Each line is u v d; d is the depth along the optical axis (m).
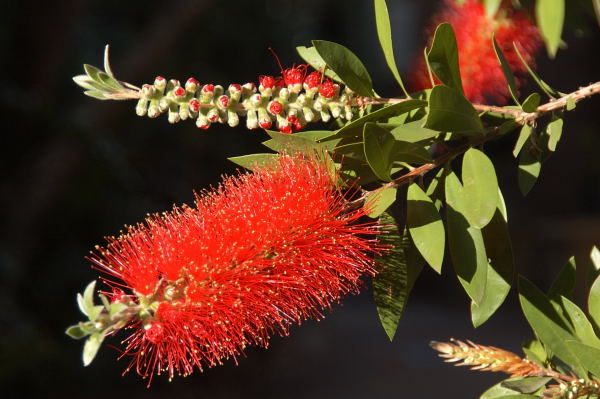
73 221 1.93
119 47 2.34
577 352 0.56
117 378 1.91
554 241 2.72
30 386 1.67
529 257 2.83
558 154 2.80
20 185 1.90
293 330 2.58
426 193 0.60
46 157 1.87
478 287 0.57
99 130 1.90
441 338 2.78
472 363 0.59
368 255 0.60
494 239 0.59
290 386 2.27
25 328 1.62
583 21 0.69
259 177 0.59
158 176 2.22
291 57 2.69
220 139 2.34
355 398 2.14
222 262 0.57
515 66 0.69
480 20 0.69
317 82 0.59
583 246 2.59
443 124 0.57
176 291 0.57
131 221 2.00
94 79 0.58
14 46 2.02
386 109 0.57
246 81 2.56
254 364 2.28
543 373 0.59
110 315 0.54
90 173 1.88
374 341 2.82
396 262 0.60
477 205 0.57
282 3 2.68
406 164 0.59
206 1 1.98
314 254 0.58
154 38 2.00
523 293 0.59
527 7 0.69
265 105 0.59
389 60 0.59
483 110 0.59
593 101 2.65
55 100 2.12
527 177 0.58
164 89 0.58
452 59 0.58
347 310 3.52
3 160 1.90
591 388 0.57
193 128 2.27
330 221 0.58
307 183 0.59
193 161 2.31
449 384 2.21
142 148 2.18
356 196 0.60
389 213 0.60
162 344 0.57
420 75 0.72
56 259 1.90
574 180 2.79
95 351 0.53
